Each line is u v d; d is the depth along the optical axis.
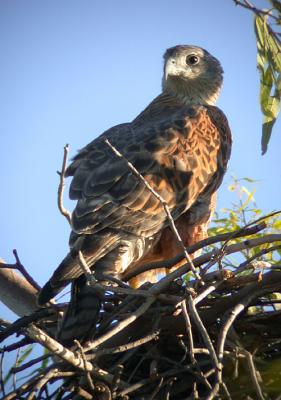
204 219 13.75
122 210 12.35
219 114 14.98
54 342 9.88
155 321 11.12
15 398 10.64
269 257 12.87
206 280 10.96
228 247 11.11
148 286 11.41
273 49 12.18
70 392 10.96
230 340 11.05
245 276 11.05
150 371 11.09
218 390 9.98
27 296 13.57
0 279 13.55
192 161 13.60
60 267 11.37
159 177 13.09
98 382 10.57
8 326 11.84
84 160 13.23
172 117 14.45
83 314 11.18
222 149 14.43
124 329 11.35
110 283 11.59
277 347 11.35
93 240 12.00
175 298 10.85
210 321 11.20
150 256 13.41
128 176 12.66
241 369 10.84
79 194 12.61
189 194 13.38
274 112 12.36
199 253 13.79
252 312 11.72
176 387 11.12
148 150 13.30
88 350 10.57
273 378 10.58
